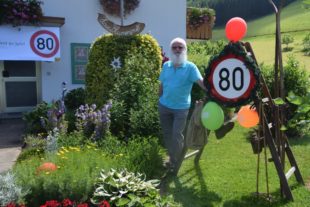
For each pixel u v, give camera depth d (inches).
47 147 210.7
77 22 390.9
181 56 205.8
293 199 175.2
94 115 252.5
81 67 395.5
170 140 219.6
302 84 301.6
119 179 158.4
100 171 166.7
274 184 194.9
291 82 301.3
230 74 172.9
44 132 286.7
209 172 215.0
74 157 187.2
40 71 385.4
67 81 390.9
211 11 522.9
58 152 203.2
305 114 121.2
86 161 180.5
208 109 181.2
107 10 395.9
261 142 180.2
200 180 202.5
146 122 265.9
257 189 178.2
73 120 290.5
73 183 153.4
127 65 289.9
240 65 169.9
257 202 173.6
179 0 422.9
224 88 175.0
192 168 222.2
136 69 288.7
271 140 175.8
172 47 206.2
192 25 512.1
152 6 414.0
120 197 148.5
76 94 369.7
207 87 180.1
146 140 238.1
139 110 272.7
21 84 381.4
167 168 218.5
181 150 209.8
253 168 220.2
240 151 256.2
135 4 403.9
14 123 349.7
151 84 285.7
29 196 151.8
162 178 204.5
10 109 379.2
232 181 200.2
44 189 151.9
